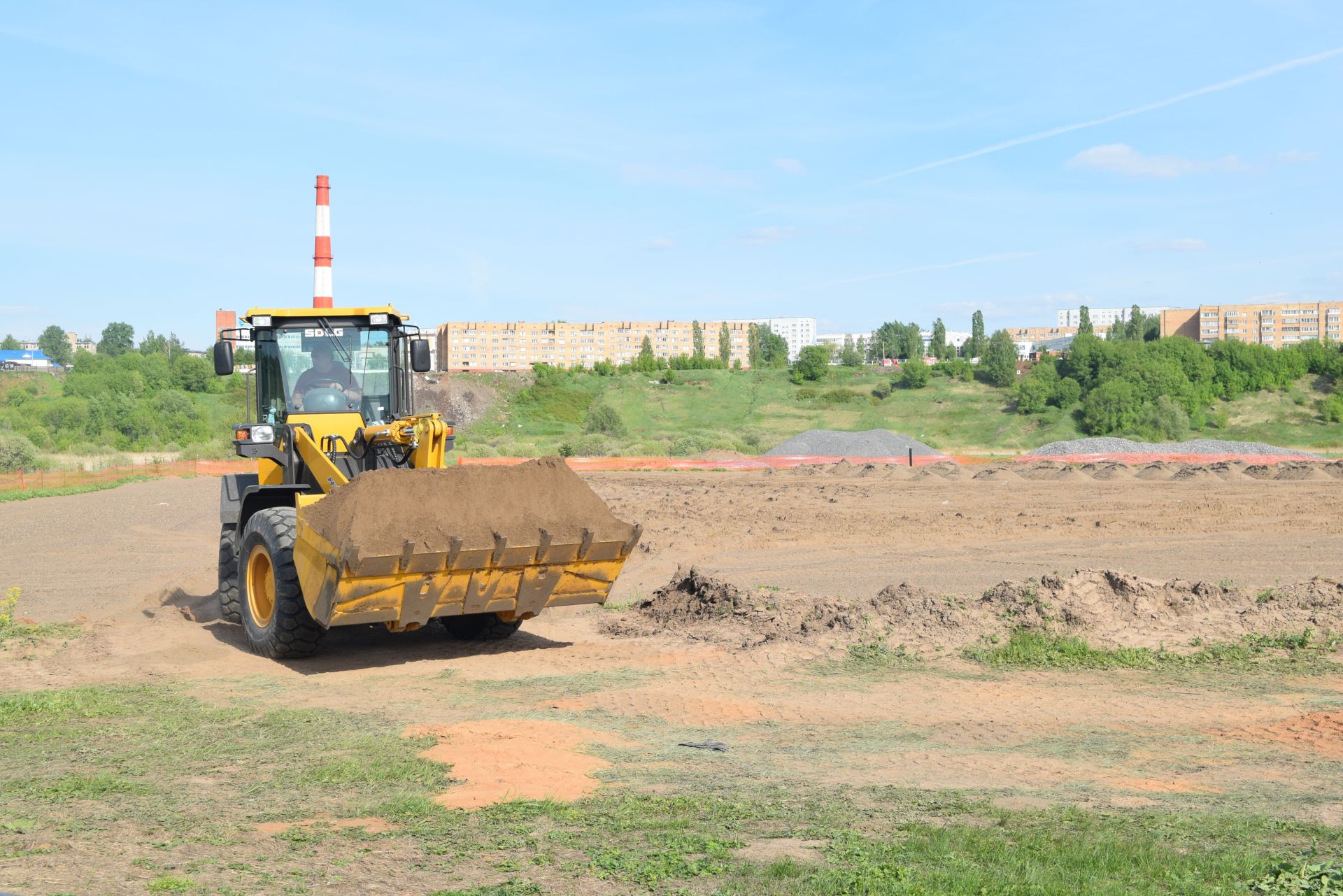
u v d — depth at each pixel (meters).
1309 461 38.72
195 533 23.67
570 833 5.57
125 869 4.94
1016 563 17.75
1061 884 4.78
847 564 17.94
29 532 23.64
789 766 7.20
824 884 4.73
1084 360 97.75
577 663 10.77
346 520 9.76
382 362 12.42
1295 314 153.25
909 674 10.41
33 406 86.00
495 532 10.18
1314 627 11.69
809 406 104.12
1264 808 6.27
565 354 172.75
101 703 8.80
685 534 21.67
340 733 7.87
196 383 109.38
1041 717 8.78
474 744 7.47
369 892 4.70
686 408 104.50
